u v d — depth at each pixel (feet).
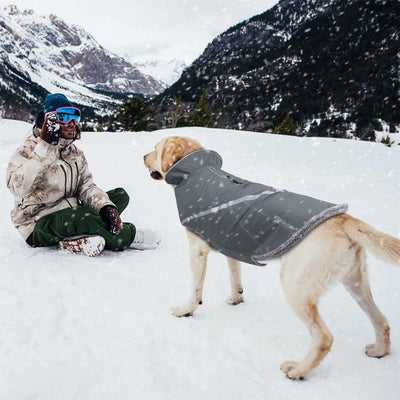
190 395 5.09
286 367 5.95
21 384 4.89
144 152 33.01
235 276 8.07
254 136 47.88
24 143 9.38
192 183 7.56
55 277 8.14
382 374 5.98
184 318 7.25
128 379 5.25
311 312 5.85
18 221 9.70
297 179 25.88
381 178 27.96
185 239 11.96
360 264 6.29
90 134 44.68
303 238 6.05
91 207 9.71
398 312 8.07
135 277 8.73
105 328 6.55
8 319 6.40
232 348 6.42
